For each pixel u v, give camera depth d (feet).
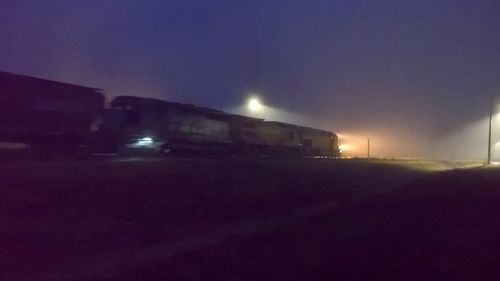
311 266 63.87
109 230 72.23
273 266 63.67
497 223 86.74
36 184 80.69
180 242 72.02
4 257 58.54
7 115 114.01
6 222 67.87
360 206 104.94
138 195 87.10
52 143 121.80
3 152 109.70
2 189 76.79
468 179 138.92
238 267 62.80
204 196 95.45
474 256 67.00
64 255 61.98
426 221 89.86
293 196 109.60
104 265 60.08
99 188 85.40
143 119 141.79
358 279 59.11
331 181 130.31
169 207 86.53
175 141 150.82
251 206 97.81
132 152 137.90
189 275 59.06
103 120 135.33
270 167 131.64
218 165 120.57
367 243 75.31
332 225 86.84
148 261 62.80
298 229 83.41
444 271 61.31
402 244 74.38
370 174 151.74
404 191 123.03
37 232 66.85
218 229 80.89
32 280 53.57
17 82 116.67
